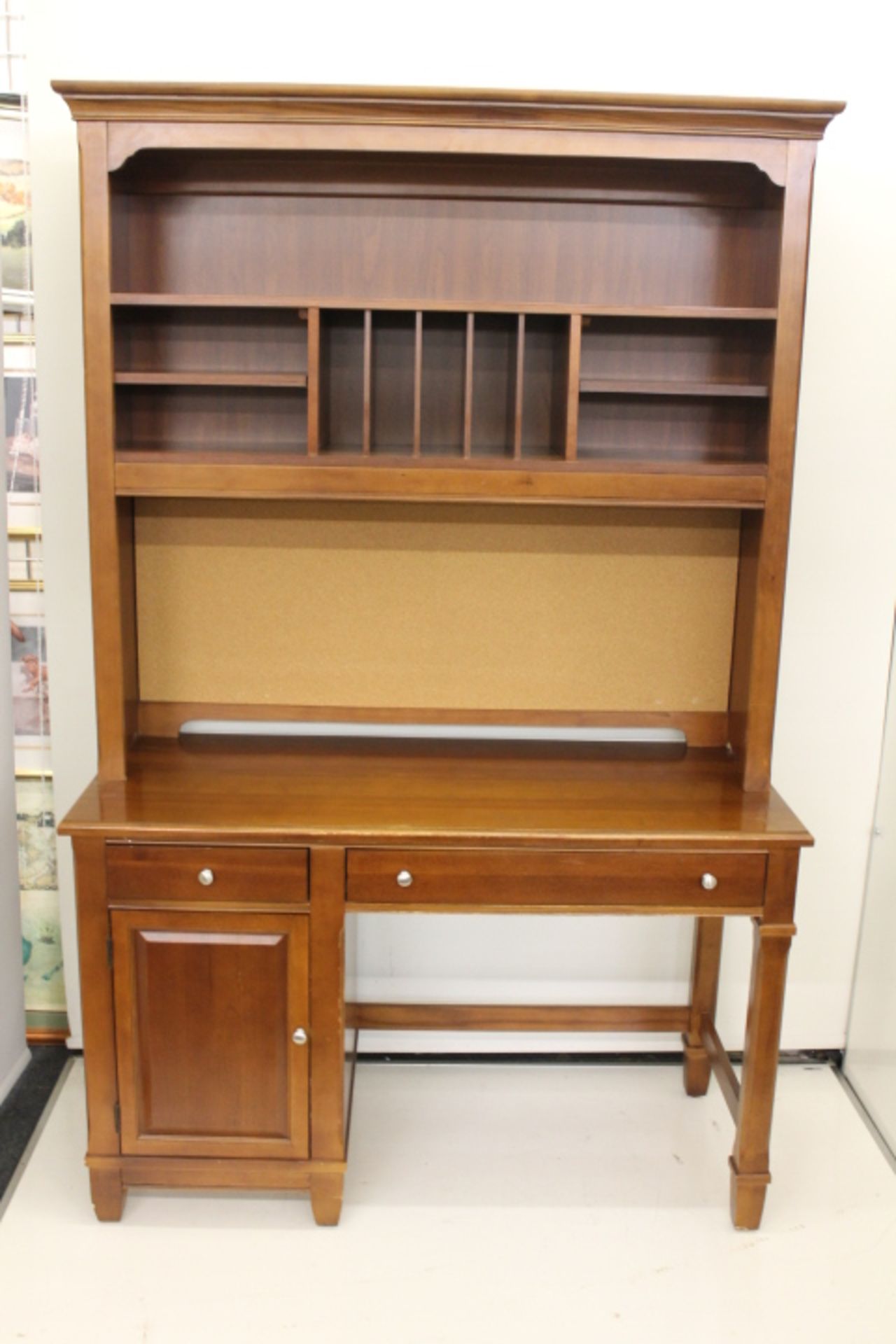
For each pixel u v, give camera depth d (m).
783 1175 2.33
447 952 2.62
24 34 2.23
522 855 1.98
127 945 2.01
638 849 1.98
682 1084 2.62
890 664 2.50
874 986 2.55
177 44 2.22
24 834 2.58
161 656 2.43
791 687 2.52
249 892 1.98
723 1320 1.95
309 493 2.04
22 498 2.42
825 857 2.60
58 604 2.43
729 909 2.02
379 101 1.90
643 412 2.31
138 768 2.26
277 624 2.42
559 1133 2.44
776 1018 2.07
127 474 2.04
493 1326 1.92
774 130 1.92
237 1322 1.92
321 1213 2.14
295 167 2.17
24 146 2.28
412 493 2.05
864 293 2.34
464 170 2.17
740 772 2.29
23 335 2.35
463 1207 2.21
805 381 2.37
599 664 2.46
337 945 2.01
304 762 2.32
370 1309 1.95
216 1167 2.10
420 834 1.95
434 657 2.45
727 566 2.41
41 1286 1.99
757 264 2.19
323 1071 2.06
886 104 2.26
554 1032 2.68
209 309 2.24
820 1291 2.02
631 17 2.23
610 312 1.99
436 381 2.29
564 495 2.06
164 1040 2.05
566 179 2.18
